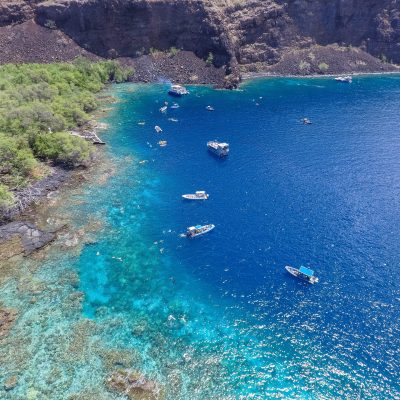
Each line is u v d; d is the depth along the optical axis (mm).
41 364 63000
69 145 114938
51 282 78812
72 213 98312
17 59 176250
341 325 71062
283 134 144500
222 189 110938
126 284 79688
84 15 183250
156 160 124562
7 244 86688
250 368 64188
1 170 103875
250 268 84062
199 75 193000
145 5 185000
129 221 97312
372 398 59688
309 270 80938
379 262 84688
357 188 111000
